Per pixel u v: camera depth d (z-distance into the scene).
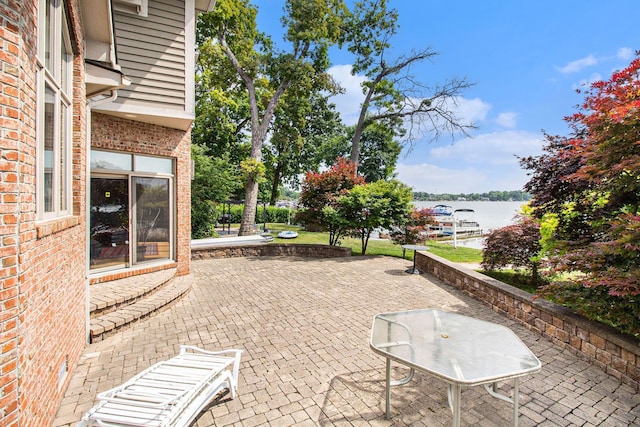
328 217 10.57
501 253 6.98
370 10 17.12
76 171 3.70
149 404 2.23
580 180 4.59
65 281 3.05
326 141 29.73
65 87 3.51
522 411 2.78
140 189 6.40
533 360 2.40
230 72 15.20
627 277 3.18
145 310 4.82
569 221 5.07
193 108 6.35
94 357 3.70
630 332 3.41
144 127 6.35
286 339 4.22
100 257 5.85
